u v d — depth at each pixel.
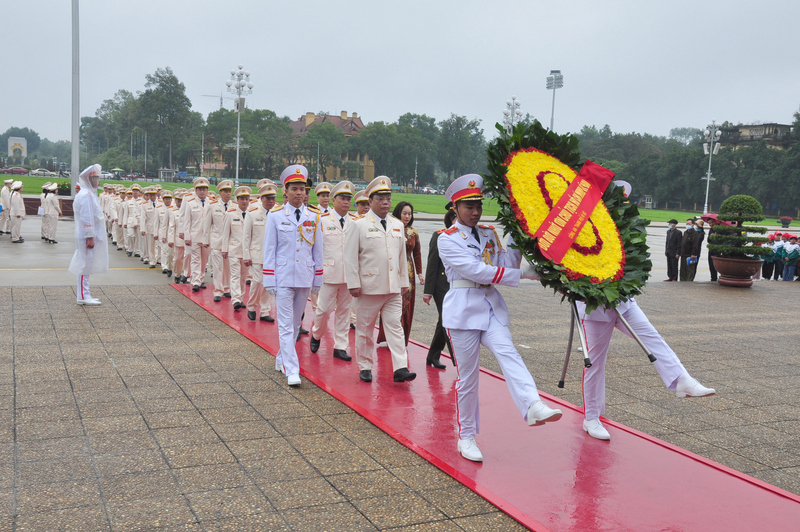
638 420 5.62
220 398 5.56
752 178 84.75
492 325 4.35
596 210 4.43
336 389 5.96
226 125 105.19
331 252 7.17
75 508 3.48
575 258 4.15
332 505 3.64
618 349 8.39
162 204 14.36
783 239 18.58
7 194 22.11
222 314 9.37
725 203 16.59
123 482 3.83
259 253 8.79
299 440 4.64
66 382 5.83
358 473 4.10
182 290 11.48
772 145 93.50
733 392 6.61
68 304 9.59
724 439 5.22
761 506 3.82
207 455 4.29
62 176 100.50
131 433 4.64
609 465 4.39
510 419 5.32
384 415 5.23
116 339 7.59
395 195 92.25
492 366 7.30
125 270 14.30
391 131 121.06
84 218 9.31
